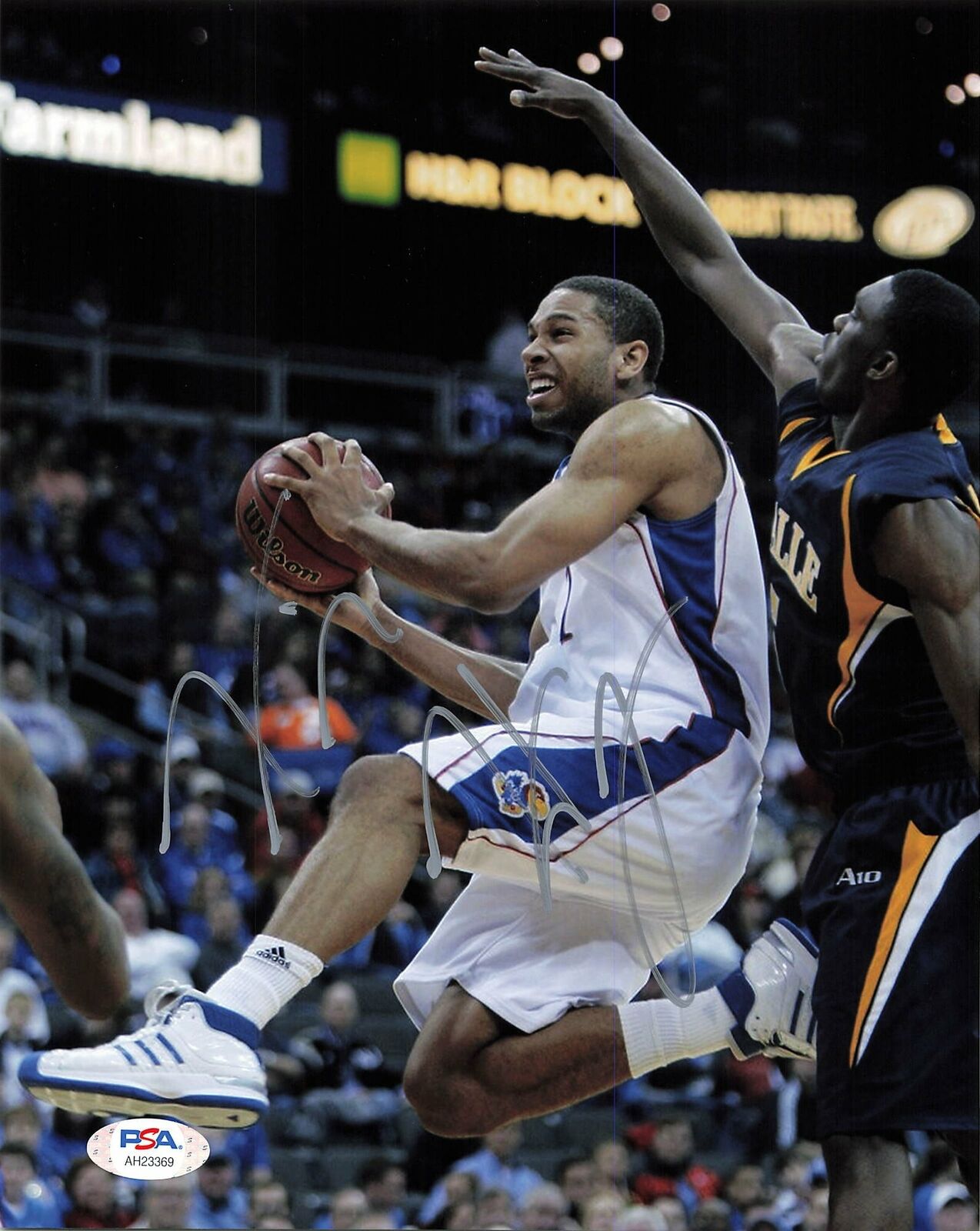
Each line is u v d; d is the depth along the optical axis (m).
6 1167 9.12
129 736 15.99
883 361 4.41
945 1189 9.51
